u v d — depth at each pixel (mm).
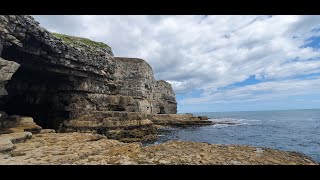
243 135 48188
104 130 34594
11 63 19062
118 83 52156
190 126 67500
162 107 78438
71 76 37469
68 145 16688
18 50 28016
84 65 38375
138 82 63156
